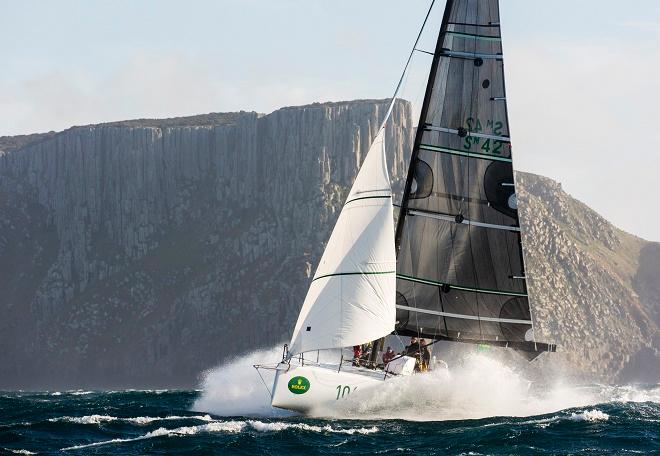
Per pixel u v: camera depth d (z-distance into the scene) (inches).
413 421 4537.4
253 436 4065.0
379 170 4675.2
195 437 4062.5
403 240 4960.6
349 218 4645.7
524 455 3772.1
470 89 4960.6
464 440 4035.4
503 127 4955.7
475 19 4940.9
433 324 4955.7
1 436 4158.5
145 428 4357.8
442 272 4950.8
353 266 4603.8
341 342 4539.9
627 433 4192.9
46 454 3777.1
